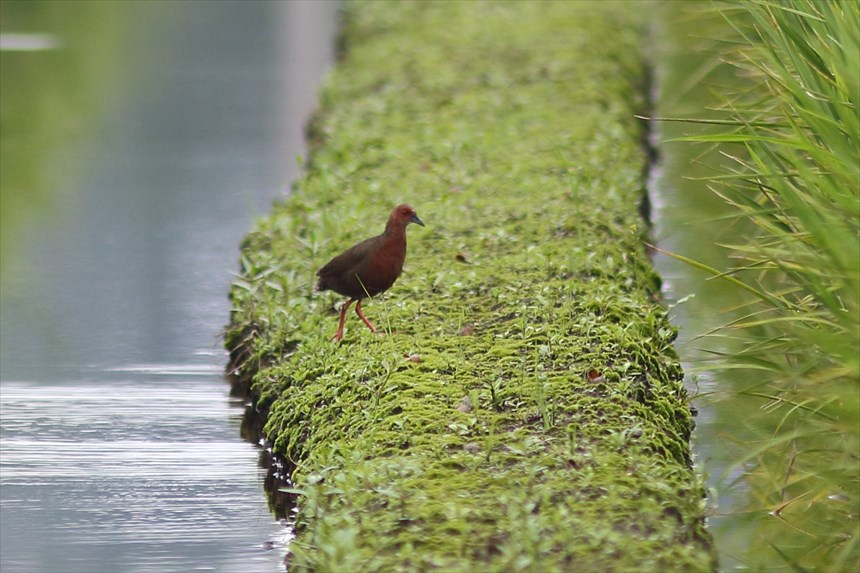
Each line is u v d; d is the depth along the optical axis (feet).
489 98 70.90
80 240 58.59
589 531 27.40
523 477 29.76
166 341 46.96
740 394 35.01
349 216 50.93
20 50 102.27
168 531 33.35
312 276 45.80
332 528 28.76
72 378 43.68
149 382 43.24
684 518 28.86
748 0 36.55
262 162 70.18
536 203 52.19
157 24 113.91
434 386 35.04
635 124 69.62
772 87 35.40
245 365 42.57
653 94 80.69
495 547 27.22
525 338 37.96
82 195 65.26
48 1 125.18
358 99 74.28
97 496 35.19
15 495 35.17
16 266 55.16
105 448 38.11
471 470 30.40
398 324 39.83
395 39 90.89
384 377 35.76
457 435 32.14
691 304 47.24
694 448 36.09
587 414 33.22
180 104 84.17
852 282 27.58
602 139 62.34
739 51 37.06
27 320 49.24
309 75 90.84
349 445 32.53
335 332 40.37
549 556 26.76
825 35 31.65
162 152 73.05
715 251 52.75
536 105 69.41
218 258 56.24
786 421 36.24
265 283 44.96
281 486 35.47
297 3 123.85
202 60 97.71
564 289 41.88
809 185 30.12
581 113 67.62
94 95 86.89
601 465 30.32
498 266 44.52
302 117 79.30
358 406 34.81
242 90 87.20
